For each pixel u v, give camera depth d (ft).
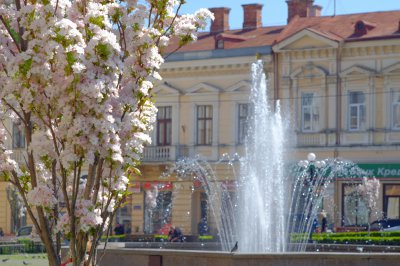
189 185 189.88
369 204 170.40
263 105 162.09
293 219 146.30
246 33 201.36
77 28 35.78
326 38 179.63
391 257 55.77
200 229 188.55
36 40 34.73
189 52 194.08
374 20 185.16
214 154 191.93
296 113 183.01
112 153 35.35
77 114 34.71
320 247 102.68
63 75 34.91
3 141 38.17
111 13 37.24
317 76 181.37
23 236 165.89
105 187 37.47
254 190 139.54
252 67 183.21
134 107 36.86
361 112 179.01
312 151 180.34
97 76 34.68
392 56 176.45
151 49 37.58
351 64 179.11
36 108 35.37
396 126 176.55
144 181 195.21
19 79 35.04
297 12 201.05
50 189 36.42
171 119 196.65
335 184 174.40
